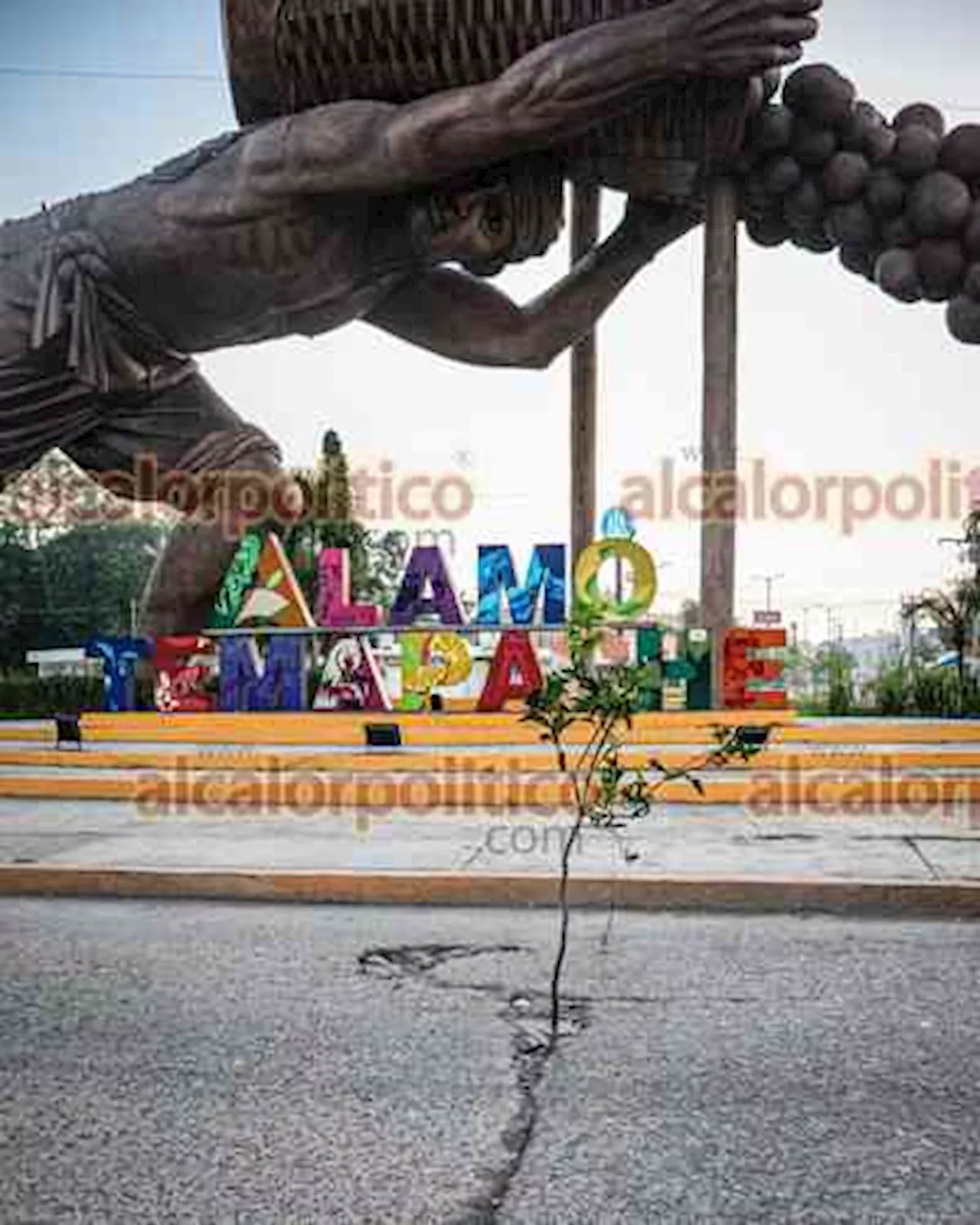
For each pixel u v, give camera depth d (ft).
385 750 53.72
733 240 65.36
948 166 64.59
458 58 61.21
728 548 63.21
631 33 57.52
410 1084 16.99
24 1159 14.49
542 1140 14.99
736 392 64.69
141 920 28.86
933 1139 15.03
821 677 102.12
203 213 62.95
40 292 65.31
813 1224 12.78
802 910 29.78
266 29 61.93
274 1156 14.55
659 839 36.94
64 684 93.04
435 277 70.08
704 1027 19.70
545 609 62.03
